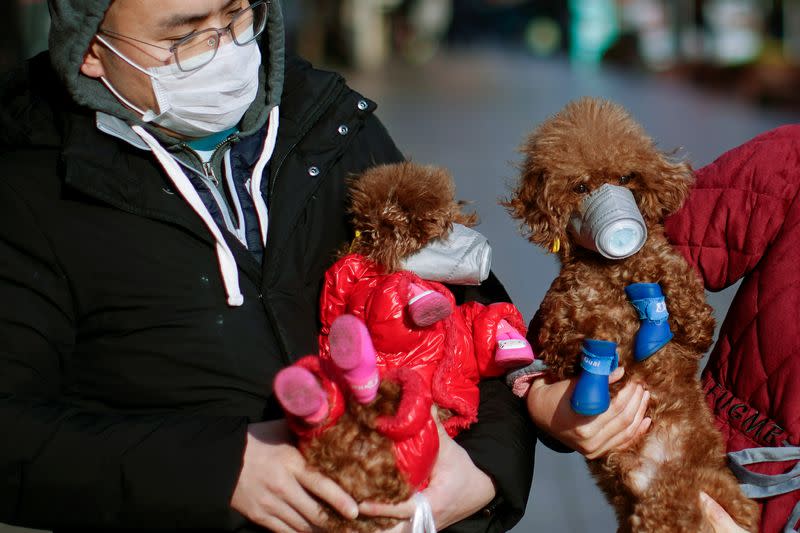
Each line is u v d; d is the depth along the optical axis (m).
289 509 1.91
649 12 34.50
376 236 2.08
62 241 2.01
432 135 15.00
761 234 2.18
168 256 2.05
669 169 2.22
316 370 1.84
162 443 1.91
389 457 1.81
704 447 2.17
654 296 2.16
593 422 2.15
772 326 2.12
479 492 2.07
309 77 2.37
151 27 2.02
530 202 2.29
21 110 2.10
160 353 2.04
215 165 2.20
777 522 2.12
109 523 1.92
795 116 17.67
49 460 1.89
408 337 2.01
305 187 2.24
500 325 2.19
